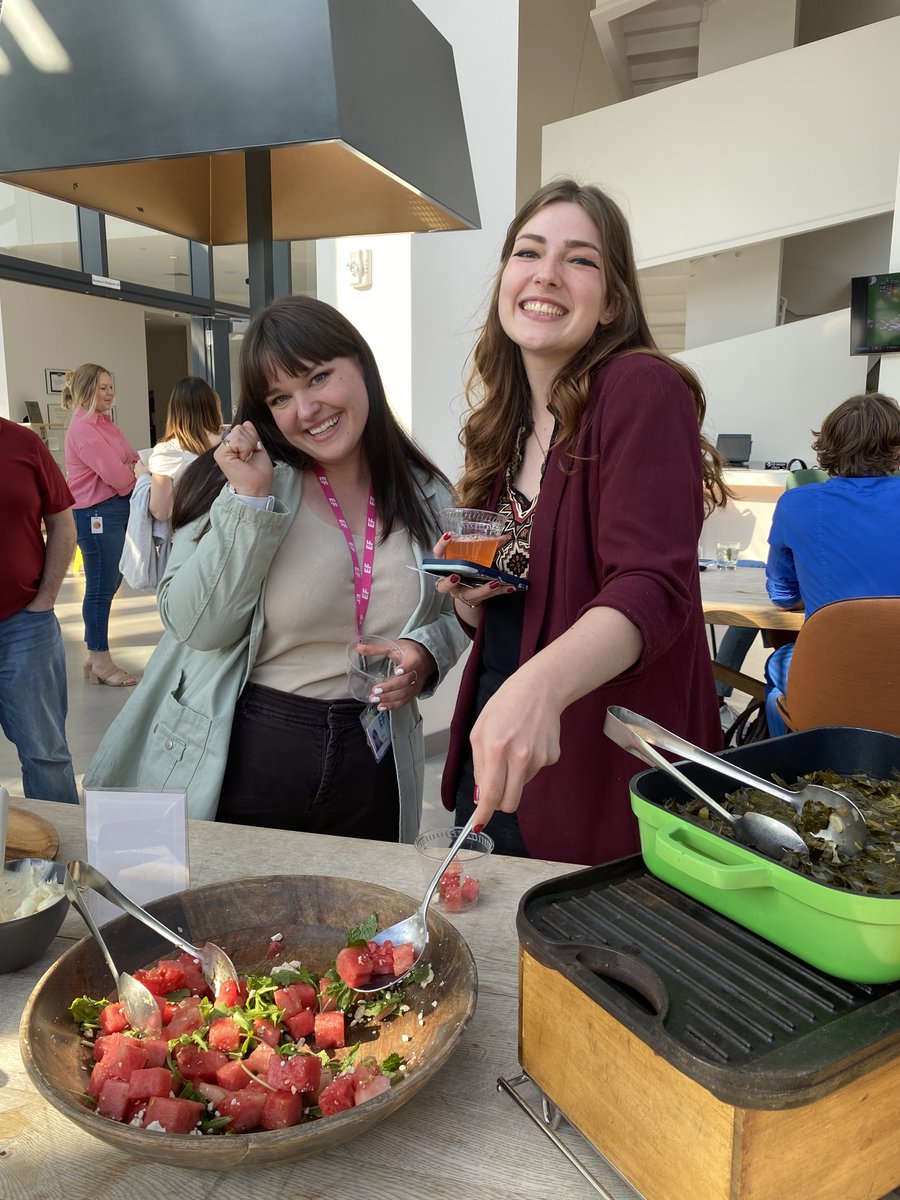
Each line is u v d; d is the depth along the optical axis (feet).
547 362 4.13
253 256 5.93
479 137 10.37
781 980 2.04
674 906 2.37
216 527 4.52
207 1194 2.14
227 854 3.96
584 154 24.99
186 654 5.17
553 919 2.32
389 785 5.39
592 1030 2.06
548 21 26.48
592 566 3.77
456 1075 2.54
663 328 36.45
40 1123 2.38
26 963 3.10
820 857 2.27
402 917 2.92
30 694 8.26
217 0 3.94
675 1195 1.84
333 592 5.06
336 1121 1.97
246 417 5.08
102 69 4.21
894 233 15.23
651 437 3.31
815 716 6.44
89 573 14.11
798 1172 1.76
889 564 7.47
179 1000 2.72
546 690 2.48
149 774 5.08
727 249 23.12
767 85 21.61
